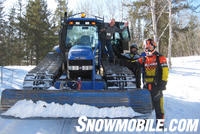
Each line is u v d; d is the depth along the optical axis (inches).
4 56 1187.3
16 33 1330.0
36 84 135.6
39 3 1133.7
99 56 184.1
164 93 263.0
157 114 131.4
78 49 155.4
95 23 192.4
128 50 241.8
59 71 179.5
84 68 149.3
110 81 139.9
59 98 114.9
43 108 111.5
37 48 1112.2
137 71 180.2
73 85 142.8
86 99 114.3
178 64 845.2
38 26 1101.1
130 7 601.3
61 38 192.2
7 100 114.3
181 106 191.8
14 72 418.9
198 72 534.3
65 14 195.2
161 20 642.2
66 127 129.0
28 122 136.3
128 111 112.2
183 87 308.2
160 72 129.7
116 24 238.2
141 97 114.6
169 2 507.5
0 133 115.2
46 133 117.1
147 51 133.1
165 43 701.9
